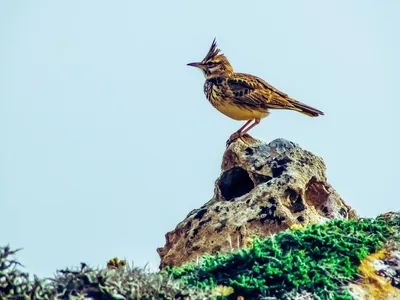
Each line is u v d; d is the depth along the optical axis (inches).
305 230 526.6
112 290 433.1
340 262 500.1
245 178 685.9
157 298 440.5
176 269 508.4
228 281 486.0
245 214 642.2
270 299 466.6
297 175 658.8
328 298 473.7
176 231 673.0
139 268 458.3
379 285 491.8
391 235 532.1
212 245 639.1
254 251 498.3
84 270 438.3
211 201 685.3
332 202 677.9
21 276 419.8
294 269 487.8
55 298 416.2
